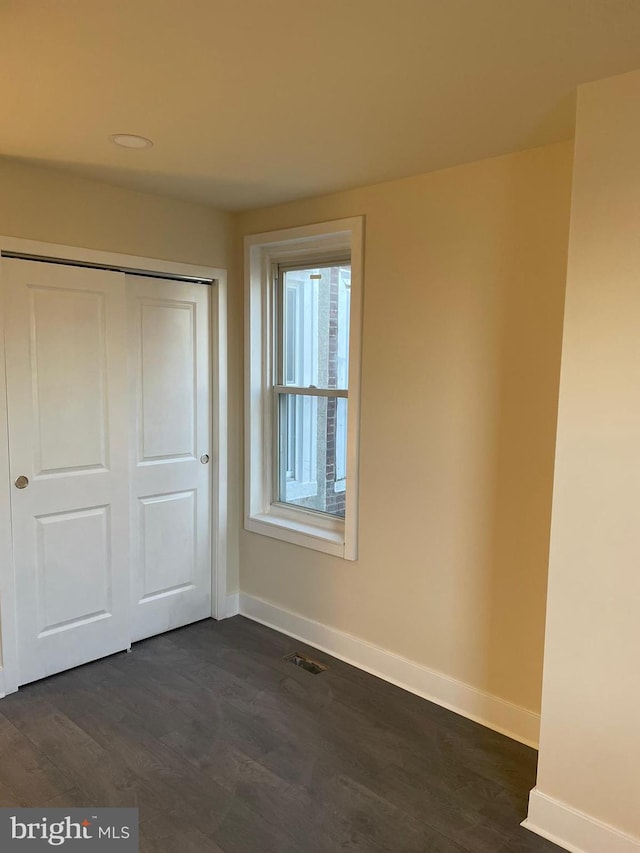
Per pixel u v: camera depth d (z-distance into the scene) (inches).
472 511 105.8
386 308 114.9
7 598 110.5
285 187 117.6
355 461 121.8
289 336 142.0
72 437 117.4
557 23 58.9
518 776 93.2
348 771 93.5
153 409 132.2
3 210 104.9
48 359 112.9
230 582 148.5
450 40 62.4
